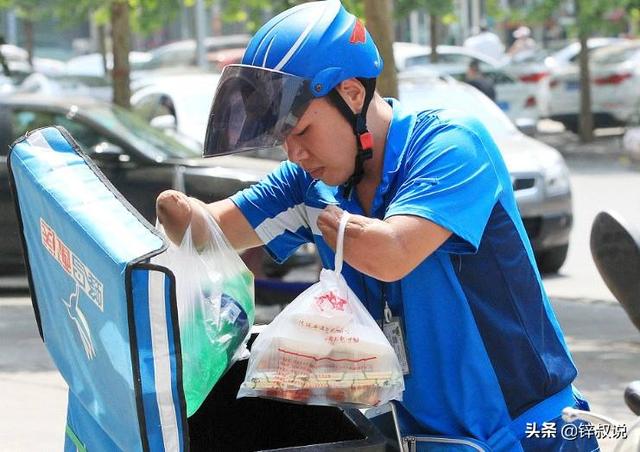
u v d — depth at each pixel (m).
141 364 2.67
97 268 2.77
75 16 25.14
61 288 3.12
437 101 15.88
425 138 3.32
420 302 3.32
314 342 3.19
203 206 3.65
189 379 3.03
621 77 30.58
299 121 3.22
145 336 2.66
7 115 13.54
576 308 12.48
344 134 3.28
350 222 3.15
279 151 14.33
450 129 3.30
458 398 3.35
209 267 3.33
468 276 3.33
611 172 25.55
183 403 2.72
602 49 32.97
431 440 3.36
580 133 31.03
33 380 9.18
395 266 3.13
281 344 3.21
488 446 3.32
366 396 3.21
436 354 3.35
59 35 57.69
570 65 32.94
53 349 3.39
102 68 38.97
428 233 3.14
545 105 31.80
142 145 13.10
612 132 33.34
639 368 9.64
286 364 3.20
